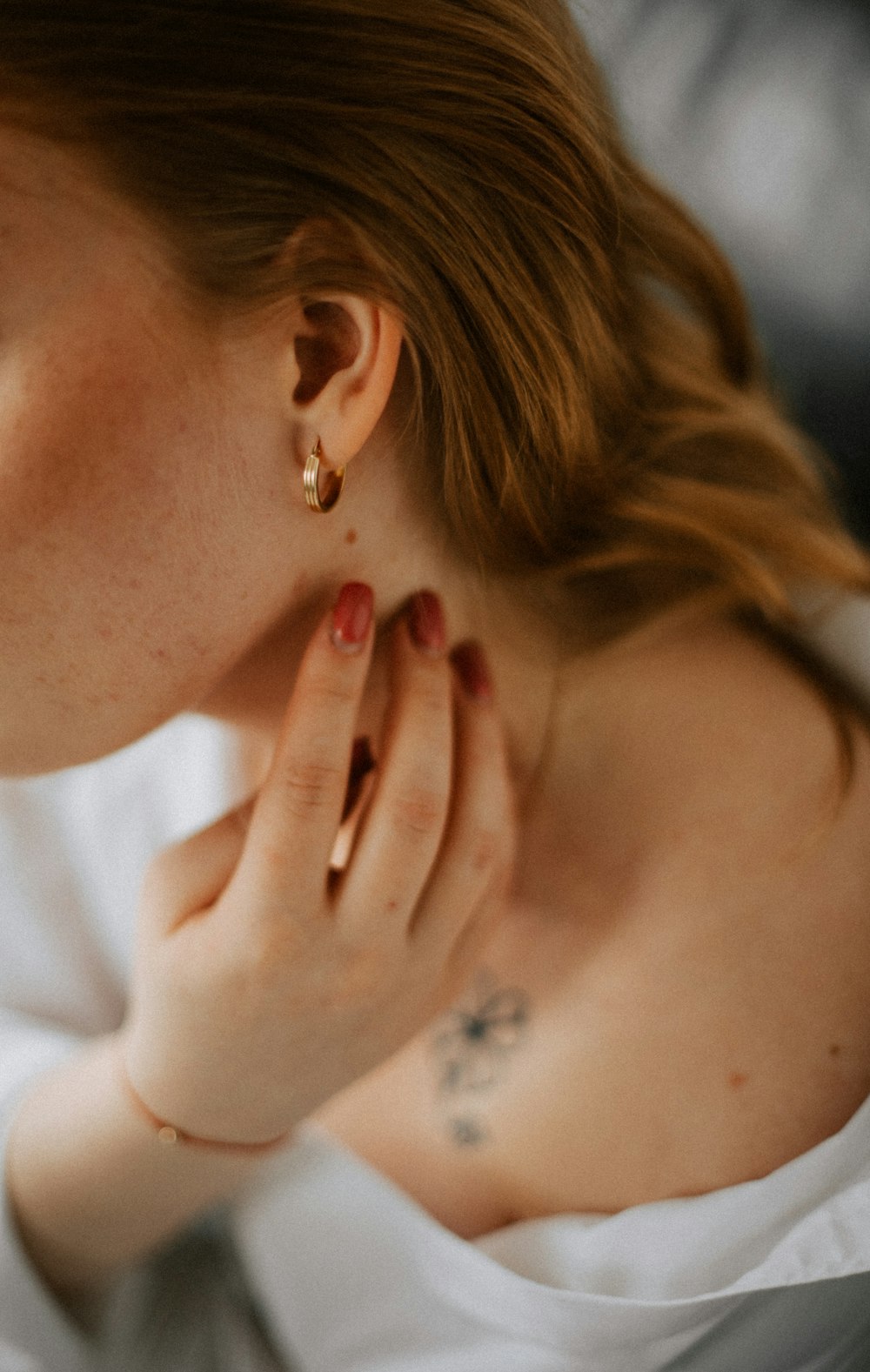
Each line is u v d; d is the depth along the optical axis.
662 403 0.55
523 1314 0.51
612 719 0.53
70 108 0.39
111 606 0.43
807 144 0.74
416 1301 0.54
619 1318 0.49
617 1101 0.51
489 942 0.52
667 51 0.76
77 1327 0.59
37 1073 0.62
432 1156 0.55
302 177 0.42
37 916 0.68
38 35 0.39
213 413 0.42
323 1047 0.49
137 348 0.41
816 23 0.75
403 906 0.48
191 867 0.50
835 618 0.58
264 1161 0.57
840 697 0.56
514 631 0.52
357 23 0.42
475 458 0.47
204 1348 0.62
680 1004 0.51
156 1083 0.51
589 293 0.48
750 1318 0.50
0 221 0.40
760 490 0.58
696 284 0.59
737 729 0.53
